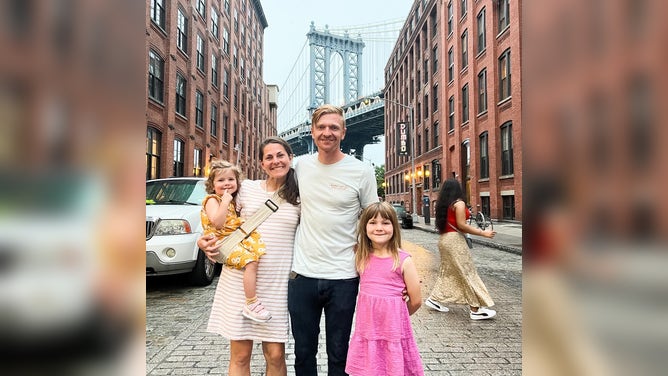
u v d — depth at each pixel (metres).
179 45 18.97
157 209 5.95
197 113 21.61
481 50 21.72
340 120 2.35
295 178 2.51
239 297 2.35
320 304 2.37
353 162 2.43
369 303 2.34
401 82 43.97
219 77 25.47
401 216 22.67
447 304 5.31
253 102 38.50
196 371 3.12
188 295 5.68
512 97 17.31
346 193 2.35
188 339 3.85
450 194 4.86
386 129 53.59
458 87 24.72
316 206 2.35
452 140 26.45
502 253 10.70
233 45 29.64
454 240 4.76
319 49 92.62
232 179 2.43
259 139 41.88
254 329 2.35
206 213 2.39
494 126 19.36
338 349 2.30
